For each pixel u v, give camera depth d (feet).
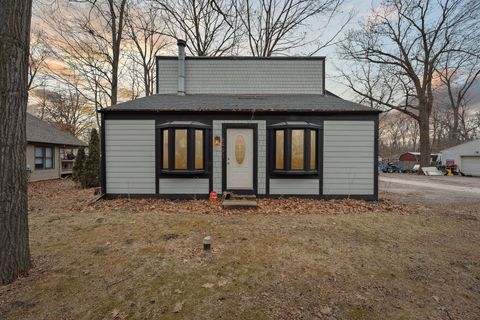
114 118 24.80
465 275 10.46
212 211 20.18
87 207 21.34
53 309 8.04
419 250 12.88
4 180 9.25
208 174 25.21
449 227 16.74
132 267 10.65
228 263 11.07
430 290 9.35
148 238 13.98
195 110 24.44
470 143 74.23
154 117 24.91
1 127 9.16
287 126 24.06
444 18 63.21
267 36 57.00
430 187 39.60
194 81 33.81
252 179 25.43
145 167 25.00
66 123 92.99
